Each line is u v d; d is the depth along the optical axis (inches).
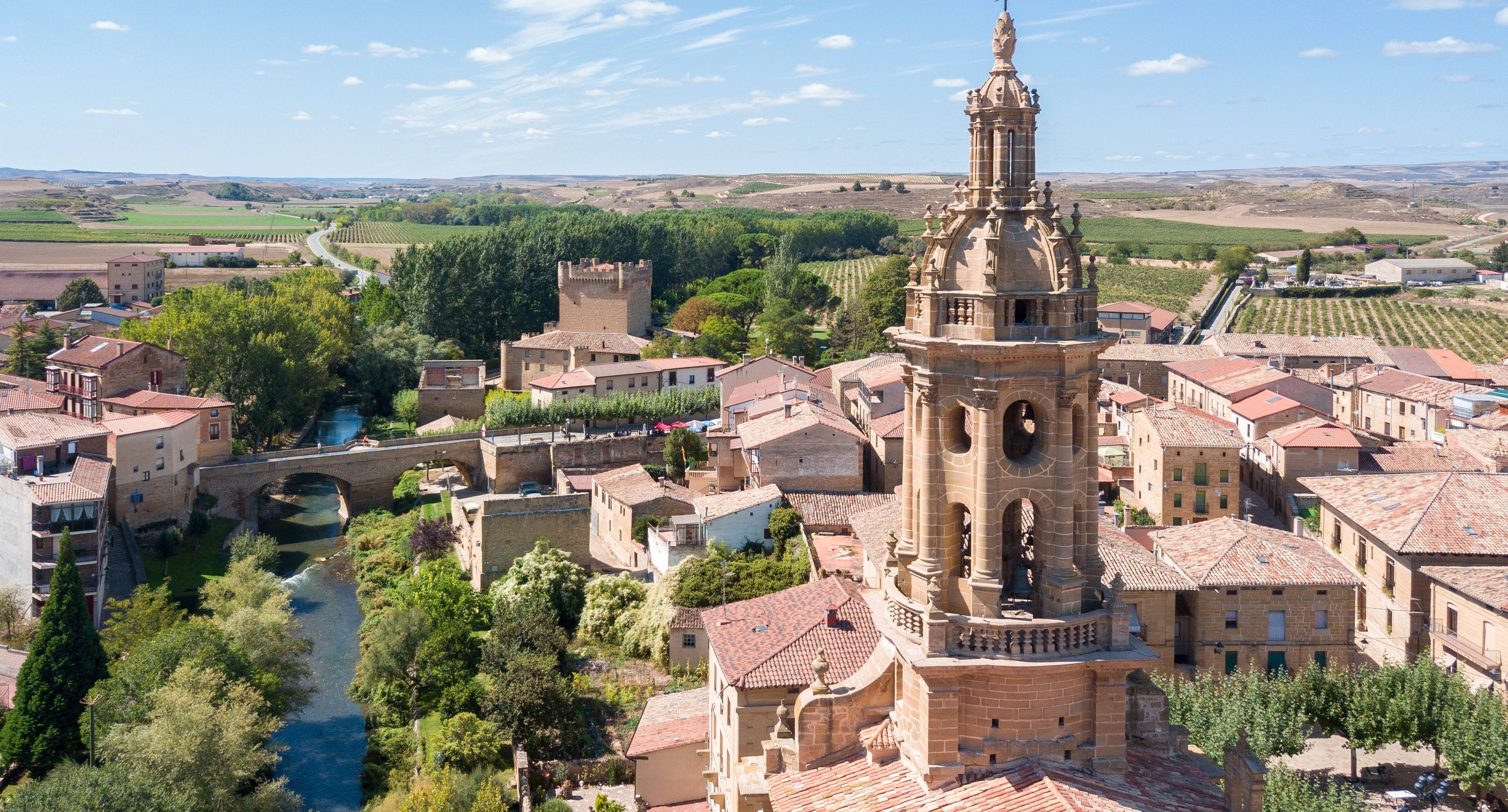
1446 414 5851.4
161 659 3341.5
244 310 7258.9
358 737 3567.9
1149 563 3356.3
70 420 5354.3
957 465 1370.6
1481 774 2416.3
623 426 7017.7
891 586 1464.1
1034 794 1275.8
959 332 1341.0
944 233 1355.8
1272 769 2186.3
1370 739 2608.3
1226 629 3304.6
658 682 3683.6
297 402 7244.1
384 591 4869.6
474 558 4690.0
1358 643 3602.4
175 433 5502.0
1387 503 3826.3
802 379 6791.3
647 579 4549.7
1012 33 1344.7
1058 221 1337.4
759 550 4512.8
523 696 3129.9
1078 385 1341.0
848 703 1483.8
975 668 1328.7
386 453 6235.2
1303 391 6314.0
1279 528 4911.4
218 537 5570.9
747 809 1518.2
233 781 2834.6
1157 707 1475.1
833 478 4945.9
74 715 3334.2
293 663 3732.8
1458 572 3248.0
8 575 4658.0
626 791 2908.5
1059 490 1342.3
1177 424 4977.9
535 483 6254.9
